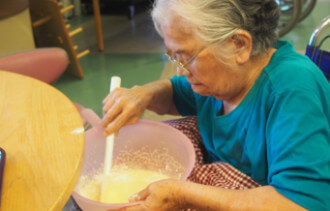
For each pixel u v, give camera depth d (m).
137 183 1.04
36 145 0.57
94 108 2.11
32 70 1.15
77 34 3.14
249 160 0.90
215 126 0.95
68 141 0.58
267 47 0.78
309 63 0.80
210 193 0.68
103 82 2.39
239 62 0.75
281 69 0.77
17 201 0.47
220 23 0.68
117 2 3.54
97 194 1.00
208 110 1.02
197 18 0.67
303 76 0.74
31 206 0.47
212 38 0.69
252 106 0.81
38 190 0.49
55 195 0.48
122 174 1.08
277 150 0.69
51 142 0.58
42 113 0.65
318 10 3.67
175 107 1.19
